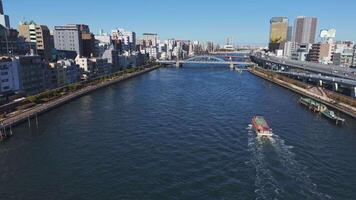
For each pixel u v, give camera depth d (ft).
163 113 440.04
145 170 244.22
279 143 308.19
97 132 349.41
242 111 455.22
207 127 365.20
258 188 214.28
